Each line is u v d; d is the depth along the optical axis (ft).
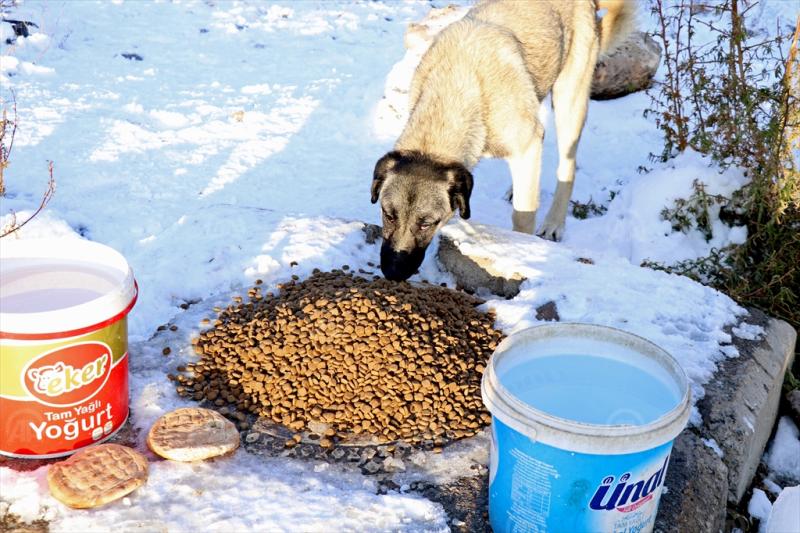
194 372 6.22
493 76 7.68
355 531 5.28
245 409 6.00
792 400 6.84
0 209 8.57
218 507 5.35
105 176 9.66
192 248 7.54
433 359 6.08
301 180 9.98
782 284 7.72
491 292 7.31
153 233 8.66
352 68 13.70
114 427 5.64
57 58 13.17
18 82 12.03
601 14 9.53
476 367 6.17
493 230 7.59
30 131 10.57
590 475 4.90
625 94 12.05
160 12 15.84
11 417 5.40
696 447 5.90
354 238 7.60
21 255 5.75
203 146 10.72
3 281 5.68
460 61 7.69
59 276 5.76
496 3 8.27
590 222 9.00
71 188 9.32
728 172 8.35
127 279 5.55
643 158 10.62
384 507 5.40
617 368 5.38
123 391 5.66
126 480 5.35
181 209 9.09
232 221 7.74
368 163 10.48
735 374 6.36
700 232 8.36
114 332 5.49
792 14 14.16
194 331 6.53
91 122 11.04
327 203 9.35
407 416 5.91
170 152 10.47
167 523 5.25
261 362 6.19
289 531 5.24
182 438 5.61
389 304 6.36
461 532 5.36
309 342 6.16
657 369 5.32
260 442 5.78
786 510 5.59
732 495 6.06
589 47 8.64
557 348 5.44
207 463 5.58
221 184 9.75
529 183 8.07
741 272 8.00
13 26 13.48
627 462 4.90
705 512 5.65
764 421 6.38
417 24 12.03
